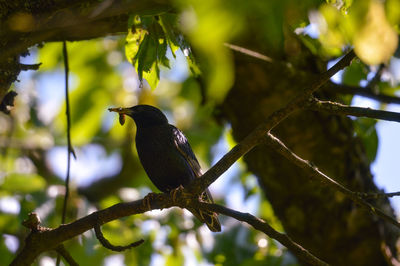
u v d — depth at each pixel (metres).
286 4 3.51
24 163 17.31
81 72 16.03
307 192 10.89
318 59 11.15
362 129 12.27
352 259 10.90
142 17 7.39
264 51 10.32
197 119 17.06
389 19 3.88
